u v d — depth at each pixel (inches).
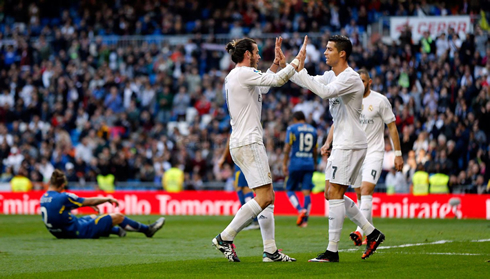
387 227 754.8
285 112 1251.2
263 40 1438.2
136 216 1042.7
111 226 631.8
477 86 1165.7
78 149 1316.4
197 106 1396.4
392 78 1231.5
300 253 484.7
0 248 539.5
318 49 1379.2
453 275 357.1
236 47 418.3
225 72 1445.6
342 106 417.1
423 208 984.9
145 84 1432.1
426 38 1261.1
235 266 399.5
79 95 1473.9
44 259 456.8
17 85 1534.2
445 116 1120.8
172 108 1403.8
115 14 1644.9
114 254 488.7
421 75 1232.8
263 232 423.2
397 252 478.0
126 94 1448.1
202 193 1088.2
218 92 1409.9
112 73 1492.4
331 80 434.6
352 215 427.5
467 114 1143.6
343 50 419.5
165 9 1635.1
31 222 893.2
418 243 550.9
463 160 1085.8
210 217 1005.8
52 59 1583.4
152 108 1407.5
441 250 492.7
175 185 1143.6
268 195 411.5
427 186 1020.5
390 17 1300.4
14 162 1343.5
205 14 1619.1
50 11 1739.7
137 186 1195.9
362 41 1373.0
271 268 387.9
